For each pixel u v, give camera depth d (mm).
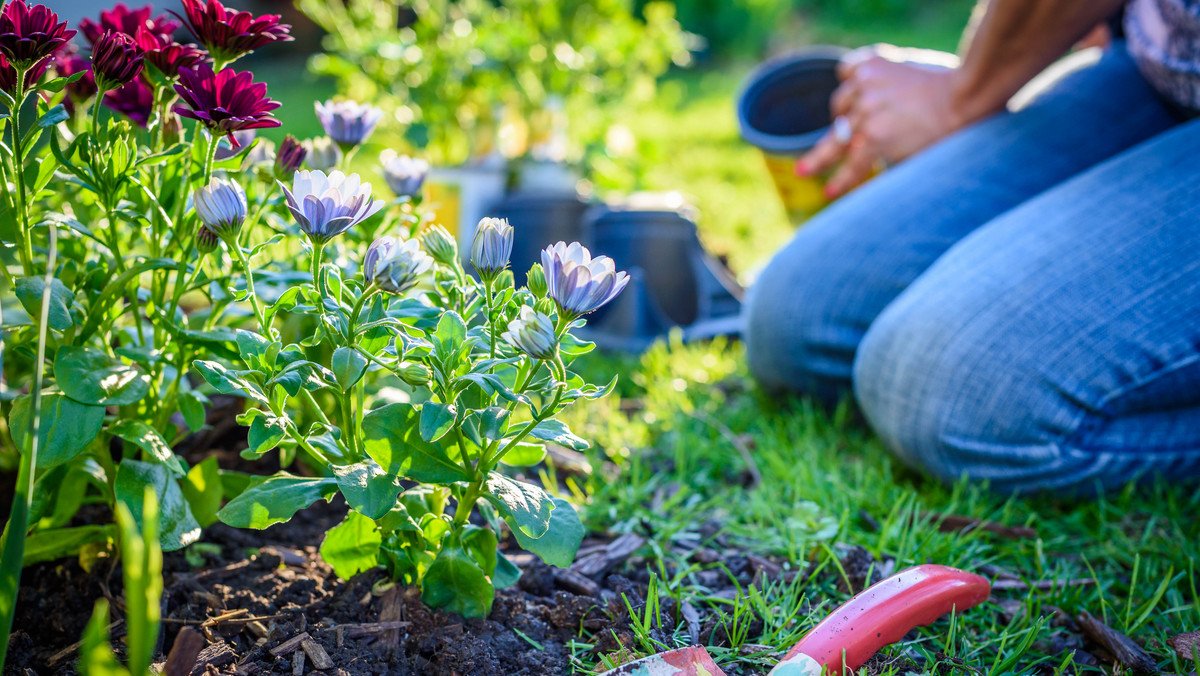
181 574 1201
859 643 1003
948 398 1522
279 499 965
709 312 2670
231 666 1003
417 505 1109
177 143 1121
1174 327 1406
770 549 1377
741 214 3799
